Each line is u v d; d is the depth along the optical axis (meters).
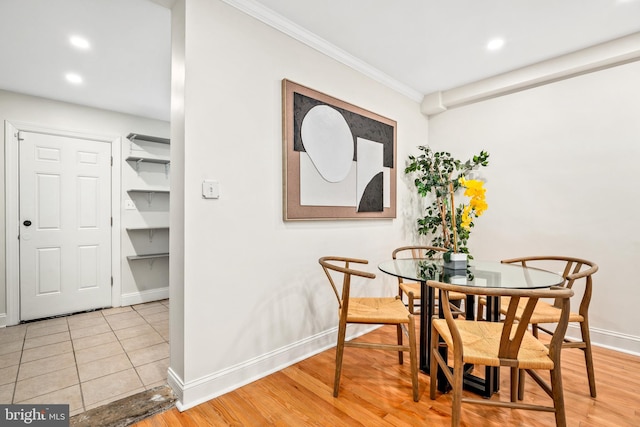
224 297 1.84
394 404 1.72
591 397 1.78
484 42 2.43
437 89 3.33
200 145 1.73
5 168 2.96
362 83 2.78
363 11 2.05
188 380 1.69
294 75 2.23
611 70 2.47
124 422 1.56
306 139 2.26
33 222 3.11
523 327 1.23
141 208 3.77
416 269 1.97
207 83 1.76
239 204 1.91
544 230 2.80
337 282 2.55
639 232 2.34
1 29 2.06
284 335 2.16
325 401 1.75
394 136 3.07
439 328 1.61
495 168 3.10
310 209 2.29
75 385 1.90
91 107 3.43
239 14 1.92
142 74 2.71
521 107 2.94
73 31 2.10
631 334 2.37
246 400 1.75
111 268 3.57
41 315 3.14
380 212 2.91
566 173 2.68
